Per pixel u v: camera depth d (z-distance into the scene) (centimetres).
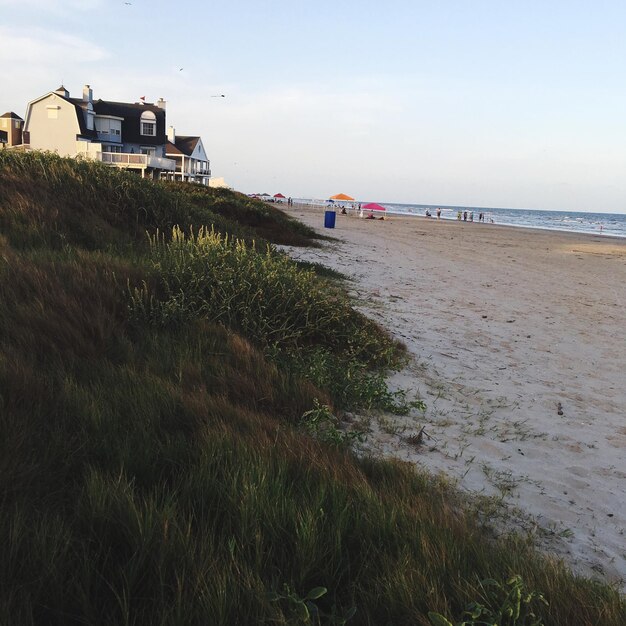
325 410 422
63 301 491
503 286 1502
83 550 208
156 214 1077
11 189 883
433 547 240
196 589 195
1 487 237
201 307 593
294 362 543
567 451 481
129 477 271
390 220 5697
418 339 830
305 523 239
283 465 295
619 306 1326
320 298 707
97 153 4241
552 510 365
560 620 211
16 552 196
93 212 965
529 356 812
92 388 364
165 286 609
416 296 1214
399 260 1908
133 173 1264
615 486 421
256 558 218
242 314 612
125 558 214
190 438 328
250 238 1320
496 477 404
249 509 244
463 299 1238
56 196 941
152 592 200
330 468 313
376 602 209
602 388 691
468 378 670
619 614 219
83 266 611
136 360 445
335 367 569
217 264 675
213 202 1988
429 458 416
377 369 632
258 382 461
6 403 307
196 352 489
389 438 441
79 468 274
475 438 479
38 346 408
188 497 254
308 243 1936
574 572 285
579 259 2505
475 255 2348
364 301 1055
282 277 691
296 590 212
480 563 243
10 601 177
